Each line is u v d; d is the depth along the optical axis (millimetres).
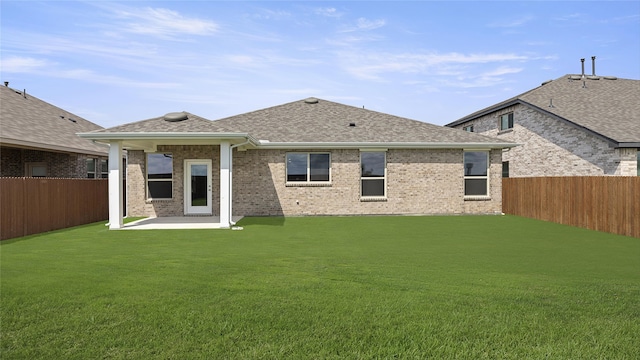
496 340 4141
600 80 24000
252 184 17812
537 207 16703
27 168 20125
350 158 18125
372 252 9023
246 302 5234
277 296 5492
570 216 14641
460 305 5141
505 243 10469
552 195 15711
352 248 9570
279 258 8266
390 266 7504
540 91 22531
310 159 18062
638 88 22375
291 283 6184
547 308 5062
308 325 4488
